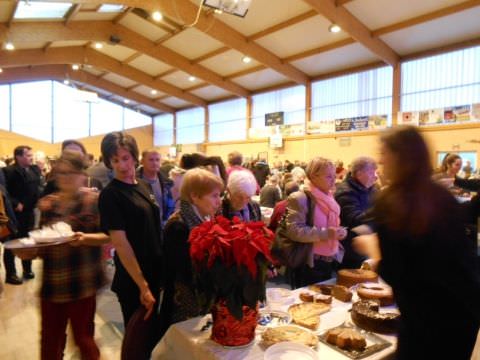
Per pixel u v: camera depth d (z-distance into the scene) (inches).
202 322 46.0
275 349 37.5
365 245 43.9
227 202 66.4
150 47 369.1
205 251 37.9
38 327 93.7
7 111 542.9
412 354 35.2
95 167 115.3
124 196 57.6
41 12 271.4
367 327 43.9
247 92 480.4
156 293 61.0
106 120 638.5
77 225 59.7
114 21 339.6
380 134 37.1
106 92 606.2
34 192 132.8
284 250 66.8
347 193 77.7
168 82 501.7
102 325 96.7
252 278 37.6
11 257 123.2
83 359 59.9
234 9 189.6
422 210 32.1
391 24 276.5
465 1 239.1
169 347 45.6
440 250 31.6
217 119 546.0
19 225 128.7
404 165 33.8
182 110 620.1
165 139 663.8
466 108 283.6
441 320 33.5
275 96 452.1
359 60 349.7
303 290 58.0
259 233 39.0
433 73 305.4
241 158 136.6
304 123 415.2
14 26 272.7
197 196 52.2
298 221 66.6
